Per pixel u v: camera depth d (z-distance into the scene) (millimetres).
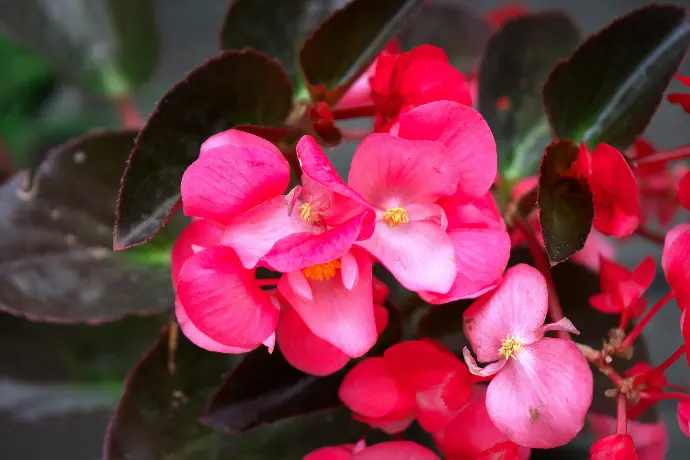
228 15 451
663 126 746
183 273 365
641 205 499
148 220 387
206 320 367
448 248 377
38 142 626
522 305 381
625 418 384
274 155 374
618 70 424
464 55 529
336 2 456
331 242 360
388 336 416
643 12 417
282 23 455
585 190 403
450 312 415
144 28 499
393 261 376
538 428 373
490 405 377
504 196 466
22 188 440
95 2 494
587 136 427
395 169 377
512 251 419
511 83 474
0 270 429
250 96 410
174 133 396
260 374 407
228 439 433
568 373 374
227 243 371
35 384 460
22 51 668
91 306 433
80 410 465
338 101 431
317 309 374
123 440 423
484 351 384
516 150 472
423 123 380
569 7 823
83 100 662
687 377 619
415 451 385
